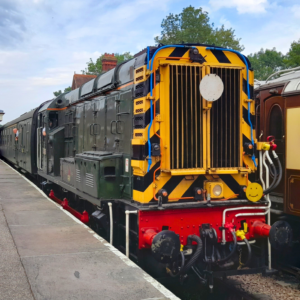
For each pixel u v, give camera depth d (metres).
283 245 4.82
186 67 4.98
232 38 32.50
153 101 4.89
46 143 10.07
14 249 5.02
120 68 6.12
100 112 6.86
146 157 4.86
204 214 4.97
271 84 7.04
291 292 5.36
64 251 4.96
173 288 5.55
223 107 5.17
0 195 9.85
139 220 4.68
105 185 5.56
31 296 3.54
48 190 10.38
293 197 6.17
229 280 5.81
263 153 5.66
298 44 28.16
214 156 5.12
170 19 32.12
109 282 3.92
